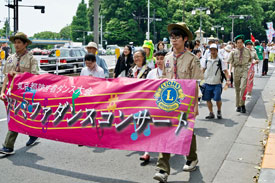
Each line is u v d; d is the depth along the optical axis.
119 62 7.79
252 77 8.88
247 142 6.08
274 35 35.09
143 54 5.65
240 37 8.38
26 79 5.29
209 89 7.89
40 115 5.05
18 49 5.46
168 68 4.50
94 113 4.56
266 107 9.23
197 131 6.91
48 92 5.01
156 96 4.22
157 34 87.94
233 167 4.88
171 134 4.07
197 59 4.33
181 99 4.09
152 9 85.75
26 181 4.41
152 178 4.53
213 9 99.31
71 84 4.86
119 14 86.94
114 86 4.50
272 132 6.35
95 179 4.49
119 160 5.26
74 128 4.74
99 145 4.51
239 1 98.62
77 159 5.29
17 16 21.52
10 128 5.39
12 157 5.35
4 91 5.56
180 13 88.00
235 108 9.27
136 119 4.28
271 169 4.53
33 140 6.02
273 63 27.23
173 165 5.05
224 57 12.94
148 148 4.14
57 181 4.42
